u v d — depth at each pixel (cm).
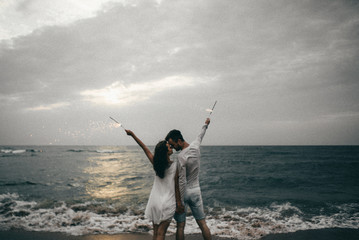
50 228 423
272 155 4938
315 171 1739
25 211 529
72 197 749
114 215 513
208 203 686
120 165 2295
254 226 448
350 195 833
